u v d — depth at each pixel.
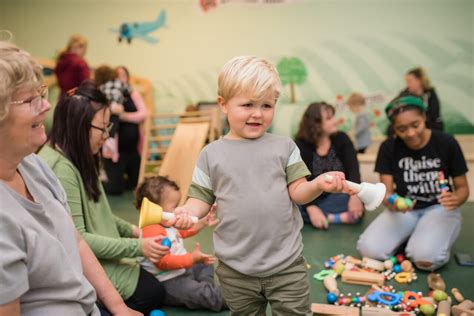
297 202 1.20
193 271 1.97
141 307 1.71
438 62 5.02
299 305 1.23
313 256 2.35
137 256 1.64
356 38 5.10
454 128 5.07
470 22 4.89
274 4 5.13
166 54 5.29
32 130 0.89
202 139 3.63
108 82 3.94
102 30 5.27
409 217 2.32
